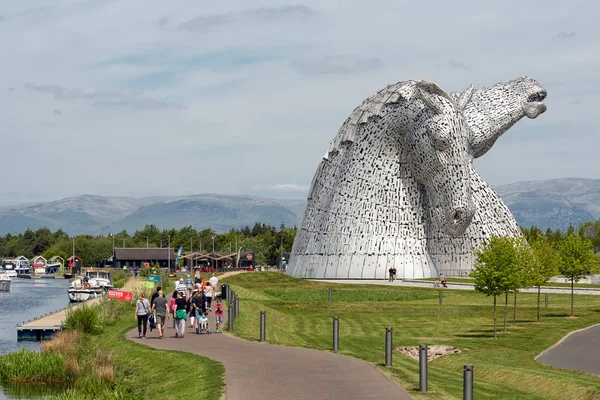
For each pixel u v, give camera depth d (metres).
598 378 24.25
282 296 60.31
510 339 35.75
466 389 17.27
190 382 21.33
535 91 76.19
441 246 77.25
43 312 80.38
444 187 71.88
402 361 26.16
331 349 28.52
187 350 27.47
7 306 90.19
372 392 18.91
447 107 70.88
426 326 42.28
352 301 56.91
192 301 35.66
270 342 30.09
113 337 34.25
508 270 37.50
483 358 29.78
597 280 74.88
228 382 20.36
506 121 76.06
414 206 77.88
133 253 184.62
